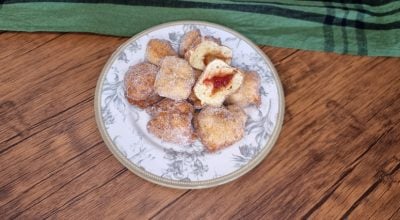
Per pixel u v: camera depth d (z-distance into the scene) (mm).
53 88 489
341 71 514
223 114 444
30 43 522
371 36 537
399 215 424
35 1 544
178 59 470
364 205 428
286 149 458
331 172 446
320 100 491
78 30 532
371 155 458
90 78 499
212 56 483
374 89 500
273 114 466
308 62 521
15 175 433
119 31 539
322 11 554
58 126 464
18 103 477
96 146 453
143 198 426
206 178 426
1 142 451
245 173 436
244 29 550
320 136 467
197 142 453
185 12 558
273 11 555
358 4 571
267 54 527
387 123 478
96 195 425
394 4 563
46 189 427
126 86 468
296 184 438
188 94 461
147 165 431
